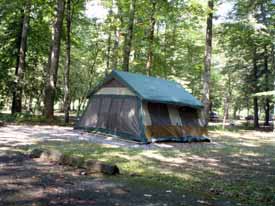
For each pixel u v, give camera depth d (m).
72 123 20.41
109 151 10.68
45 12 23.23
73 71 33.12
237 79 33.75
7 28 23.98
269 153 12.62
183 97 15.91
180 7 20.44
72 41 26.09
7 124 17.16
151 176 7.27
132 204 5.14
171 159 9.93
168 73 25.77
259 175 8.16
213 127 25.34
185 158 10.30
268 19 26.42
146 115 13.98
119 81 15.04
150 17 22.45
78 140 12.89
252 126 31.62
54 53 19.77
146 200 5.40
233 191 6.34
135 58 25.47
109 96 15.51
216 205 5.38
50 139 12.57
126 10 22.64
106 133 15.02
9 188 5.61
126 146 12.26
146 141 13.38
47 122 19.16
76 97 36.41
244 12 25.48
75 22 25.17
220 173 8.19
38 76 22.61
